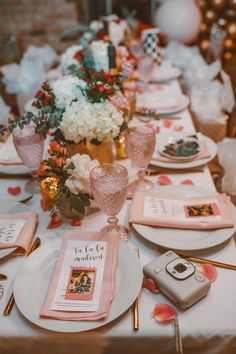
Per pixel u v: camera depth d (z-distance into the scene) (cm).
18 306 84
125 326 82
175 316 82
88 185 105
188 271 88
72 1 458
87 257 97
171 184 131
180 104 194
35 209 123
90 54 196
